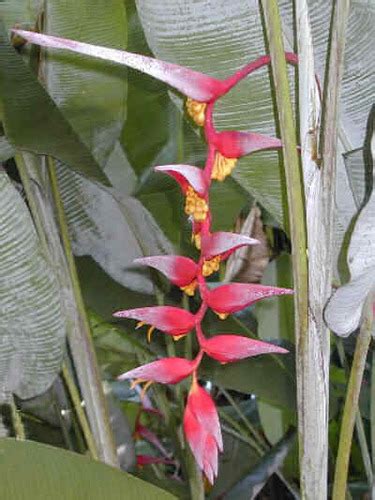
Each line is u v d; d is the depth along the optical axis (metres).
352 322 0.80
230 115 0.99
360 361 0.82
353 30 0.91
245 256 1.72
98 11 1.17
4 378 1.15
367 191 0.89
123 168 1.36
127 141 1.45
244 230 1.71
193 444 0.77
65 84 1.23
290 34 0.93
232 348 0.77
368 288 0.76
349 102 0.96
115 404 1.65
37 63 1.22
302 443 0.81
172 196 1.45
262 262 1.74
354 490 1.90
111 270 1.46
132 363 1.91
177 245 1.49
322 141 0.74
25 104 1.06
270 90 0.96
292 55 0.79
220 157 0.74
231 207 1.44
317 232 0.75
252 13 0.93
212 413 0.77
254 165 1.01
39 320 1.09
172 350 1.43
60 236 1.34
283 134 0.72
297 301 0.78
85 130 1.28
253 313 1.95
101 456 1.25
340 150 0.98
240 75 0.73
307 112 0.73
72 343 1.25
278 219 1.06
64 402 1.68
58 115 1.07
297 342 0.79
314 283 0.77
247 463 1.84
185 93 0.72
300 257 0.76
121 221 1.41
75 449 1.74
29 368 1.14
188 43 0.96
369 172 0.88
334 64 0.71
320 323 0.78
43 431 1.66
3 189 1.00
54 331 1.11
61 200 1.37
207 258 0.75
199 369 1.49
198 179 0.72
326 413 0.81
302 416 0.81
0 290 1.05
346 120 0.97
